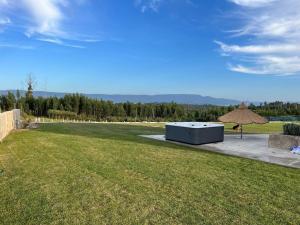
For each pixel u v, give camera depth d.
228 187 5.41
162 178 5.95
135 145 10.16
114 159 7.70
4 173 6.21
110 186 5.39
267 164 7.53
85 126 18.36
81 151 8.80
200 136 10.73
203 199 4.77
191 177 6.05
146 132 14.83
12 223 3.83
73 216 4.06
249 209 4.36
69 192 5.04
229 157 8.41
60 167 6.76
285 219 4.02
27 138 11.60
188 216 4.10
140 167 6.86
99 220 3.95
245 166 7.22
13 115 15.10
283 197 4.89
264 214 4.18
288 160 8.08
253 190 5.25
